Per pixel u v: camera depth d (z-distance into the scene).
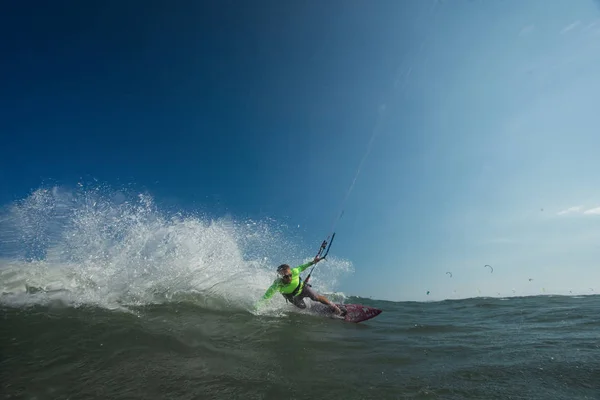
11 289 5.74
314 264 7.47
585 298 10.67
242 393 2.99
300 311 7.07
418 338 5.22
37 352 3.70
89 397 2.90
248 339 4.60
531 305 9.17
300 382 3.24
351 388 3.11
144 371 3.41
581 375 3.37
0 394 2.89
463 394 2.98
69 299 5.61
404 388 3.11
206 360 3.75
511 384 3.19
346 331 5.60
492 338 5.14
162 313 5.49
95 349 3.85
